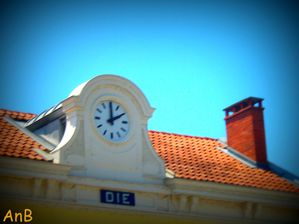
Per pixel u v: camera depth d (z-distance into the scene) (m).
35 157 22.98
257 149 29.39
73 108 24.17
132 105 25.23
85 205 23.45
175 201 25.17
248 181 27.19
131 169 24.70
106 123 24.61
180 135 30.06
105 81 24.73
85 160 23.88
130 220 24.27
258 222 26.69
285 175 28.66
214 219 25.75
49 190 22.98
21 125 26.59
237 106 30.75
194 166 27.02
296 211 27.67
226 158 29.17
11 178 22.55
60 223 23.03
